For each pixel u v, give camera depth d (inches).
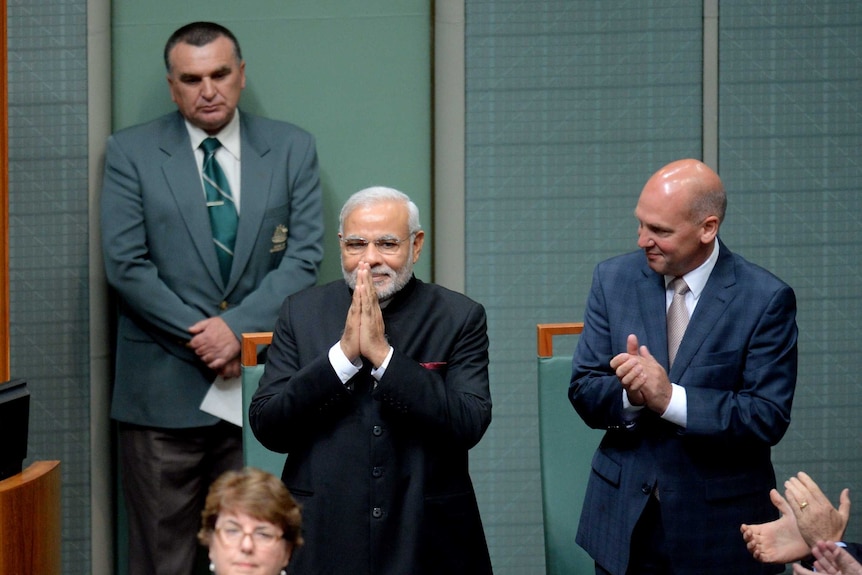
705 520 410.9
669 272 416.8
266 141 607.2
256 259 597.9
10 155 633.6
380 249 404.8
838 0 650.2
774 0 650.2
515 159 654.5
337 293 423.2
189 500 606.9
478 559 411.5
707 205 406.0
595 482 430.6
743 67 653.9
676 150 656.4
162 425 597.3
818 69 655.1
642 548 419.8
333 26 641.0
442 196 652.7
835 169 660.1
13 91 631.8
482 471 664.4
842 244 663.1
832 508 370.6
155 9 633.6
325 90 644.1
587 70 651.5
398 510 398.3
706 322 414.6
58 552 442.3
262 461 477.4
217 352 582.2
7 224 485.7
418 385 388.2
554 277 660.7
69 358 641.6
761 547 378.6
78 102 633.0
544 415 488.4
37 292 638.5
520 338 661.9
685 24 650.2
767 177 659.4
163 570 603.8
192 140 600.1
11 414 416.2
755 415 403.9
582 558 482.3
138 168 594.6
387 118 647.8
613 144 655.8
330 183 649.0
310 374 390.6
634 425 417.7
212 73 584.4
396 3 642.2
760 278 418.9
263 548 296.5
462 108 649.6
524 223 657.6
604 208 658.2
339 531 395.5
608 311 431.8
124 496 637.3
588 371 430.9
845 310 665.6
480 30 646.5
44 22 628.1
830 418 668.1
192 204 593.6
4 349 482.6
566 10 647.8
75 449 643.5
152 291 585.9
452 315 418.9
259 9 637.3
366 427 399.2
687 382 410.9
